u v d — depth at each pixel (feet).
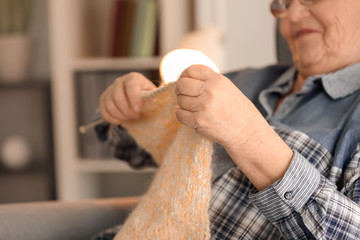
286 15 4.22
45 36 9.29
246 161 2.91
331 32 3.91
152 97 3.51
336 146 3.43
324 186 2.97
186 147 3.02
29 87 8.29
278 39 5.01
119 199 4.52
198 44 6.75
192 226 2.93
